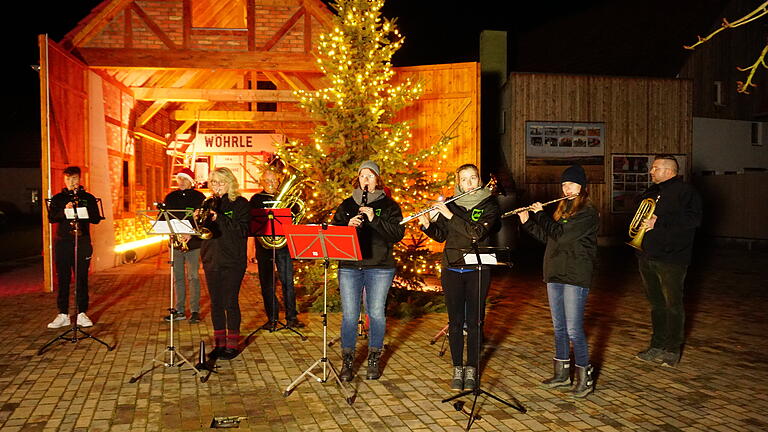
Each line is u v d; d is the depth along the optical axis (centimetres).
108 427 418
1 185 2936
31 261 1617
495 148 2162
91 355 607
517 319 807
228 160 1888
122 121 1430
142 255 1544
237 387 509
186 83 1700
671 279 585
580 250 486
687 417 448
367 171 530
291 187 759
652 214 579
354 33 877
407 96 898
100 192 1291
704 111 2325
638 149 2055
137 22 1250
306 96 904
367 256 523
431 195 890
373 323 532
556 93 1989
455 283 500
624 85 2041
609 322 795
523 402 477
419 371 561
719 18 2309
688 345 673
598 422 436
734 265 1478
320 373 548
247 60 1270
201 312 838
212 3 1304
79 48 1230
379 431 416
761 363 598
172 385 512
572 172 491
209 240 589
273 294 706
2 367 562
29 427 418
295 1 1280
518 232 1889
